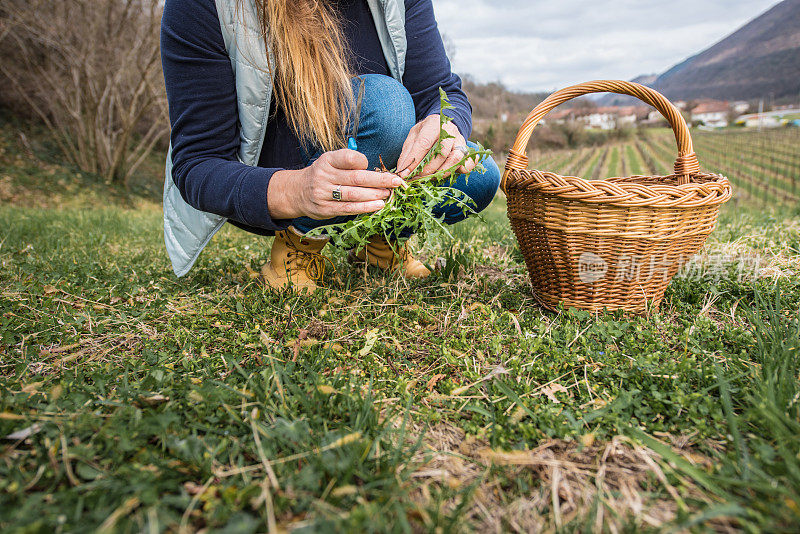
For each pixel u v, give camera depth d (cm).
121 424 106
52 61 1357
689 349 148
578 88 186
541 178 160
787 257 234
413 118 180
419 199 148
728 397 117
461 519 90
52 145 1454
